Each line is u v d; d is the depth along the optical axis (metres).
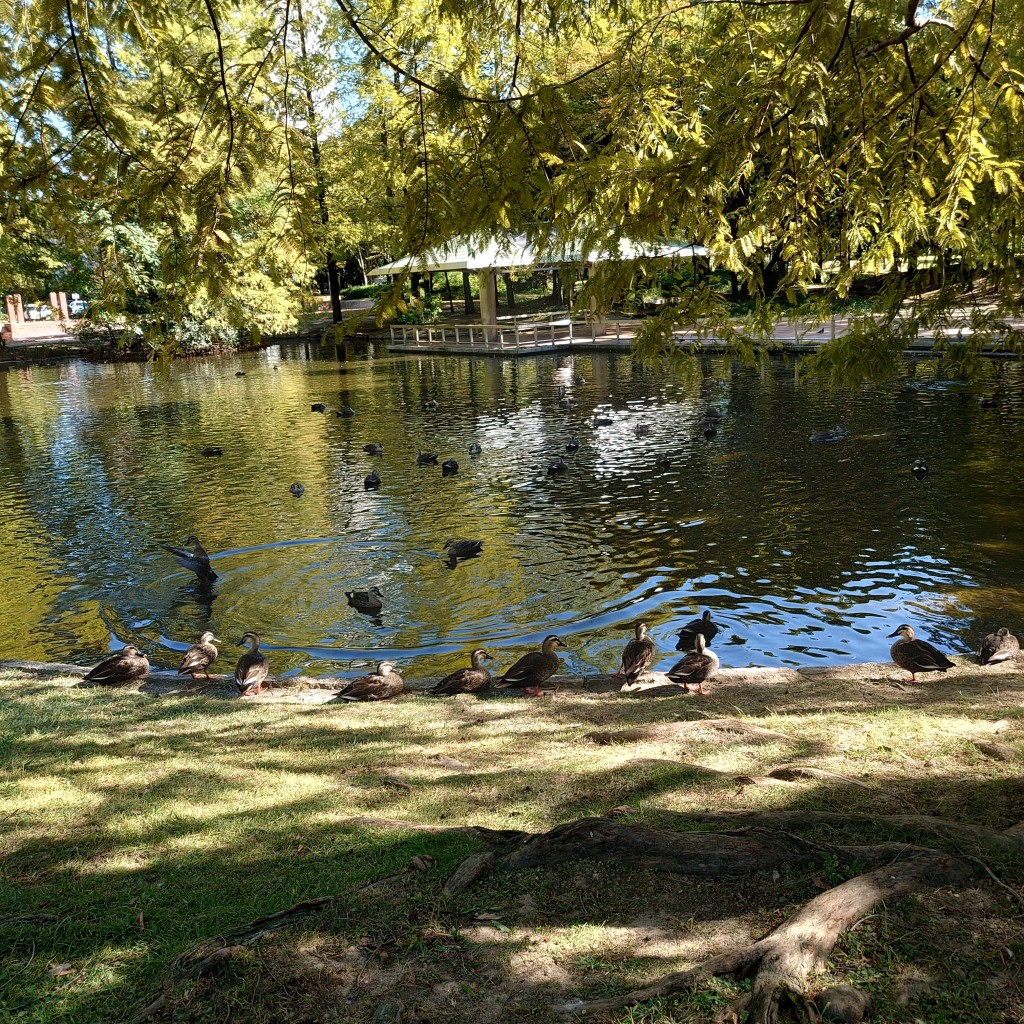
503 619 12.12
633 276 5.72
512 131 5.27
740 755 6.80
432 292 61.78
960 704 7.92
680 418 24.88
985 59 6.02
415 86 5.61
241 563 14.93
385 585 13.61
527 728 8.02
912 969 3.80
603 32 6.32
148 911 4.90
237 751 7.64
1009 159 6.27
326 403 32.03
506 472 20.14
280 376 40.88
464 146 5.47
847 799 5.64
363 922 4.49
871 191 6.15
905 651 9.05
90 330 51.94
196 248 5.52
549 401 29.45
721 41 6.38
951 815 5.30
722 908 4.43
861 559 13.35
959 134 5.49
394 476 20.44
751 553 13.96
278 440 25.58
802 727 7.43
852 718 7.59
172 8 5.43
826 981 3.75
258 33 5.62
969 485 16.48
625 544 14.78
